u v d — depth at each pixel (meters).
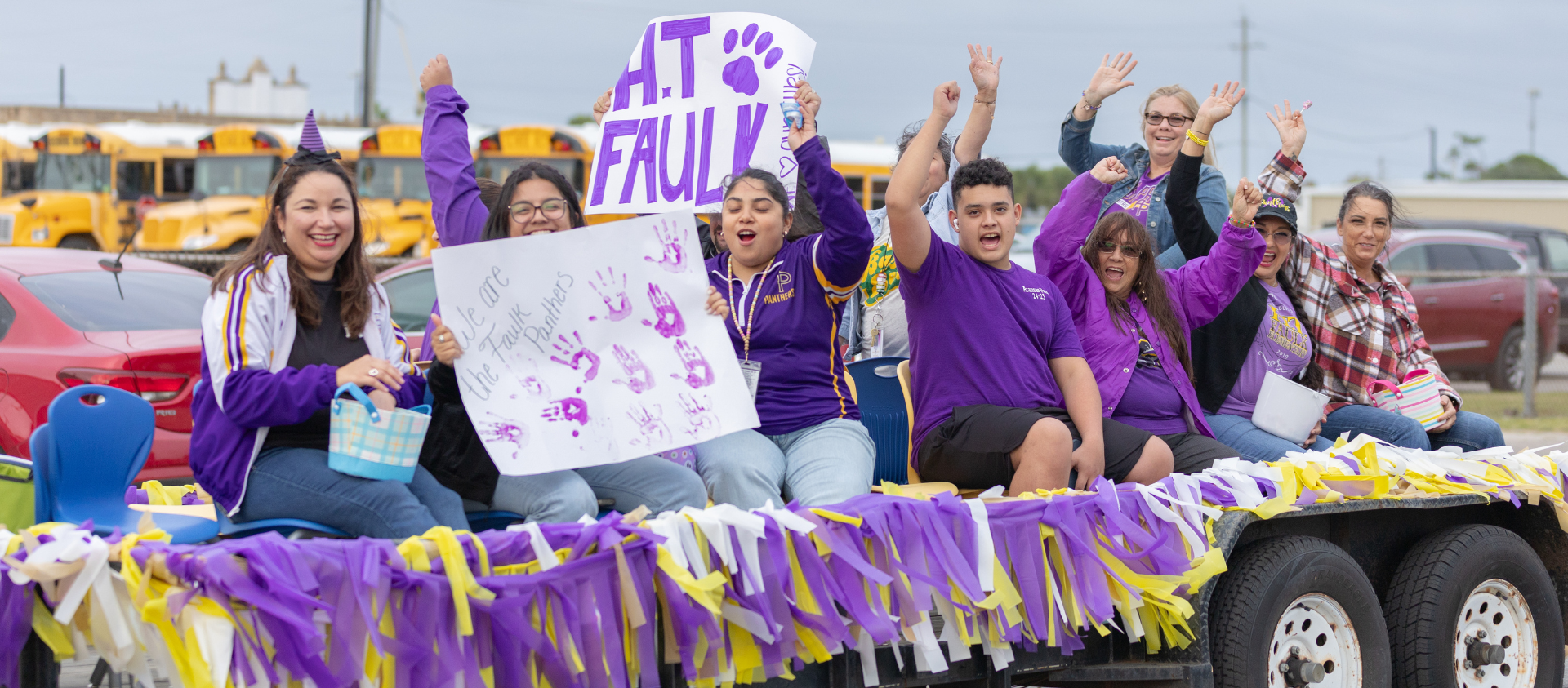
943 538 4.87
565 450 4.73
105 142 29.62
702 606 4.33
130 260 10.34
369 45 43.16
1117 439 6.11
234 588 3.66
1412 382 7.67
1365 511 6.23
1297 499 5.89
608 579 4.26
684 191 6.52
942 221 7.74
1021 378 6.00
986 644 5.07
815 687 4.83
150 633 3.75
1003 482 5.82
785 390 5.64
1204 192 8.05
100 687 4.42
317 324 4.72
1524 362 19.36
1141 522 5.57
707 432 4.89
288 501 4.46
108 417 4.79
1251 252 6.82
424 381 4.91
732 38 6.47
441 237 5.79
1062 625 5.24
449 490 4.86
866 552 4.77
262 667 3.74
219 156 28.86
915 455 6.18
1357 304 7.85
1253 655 5.61
